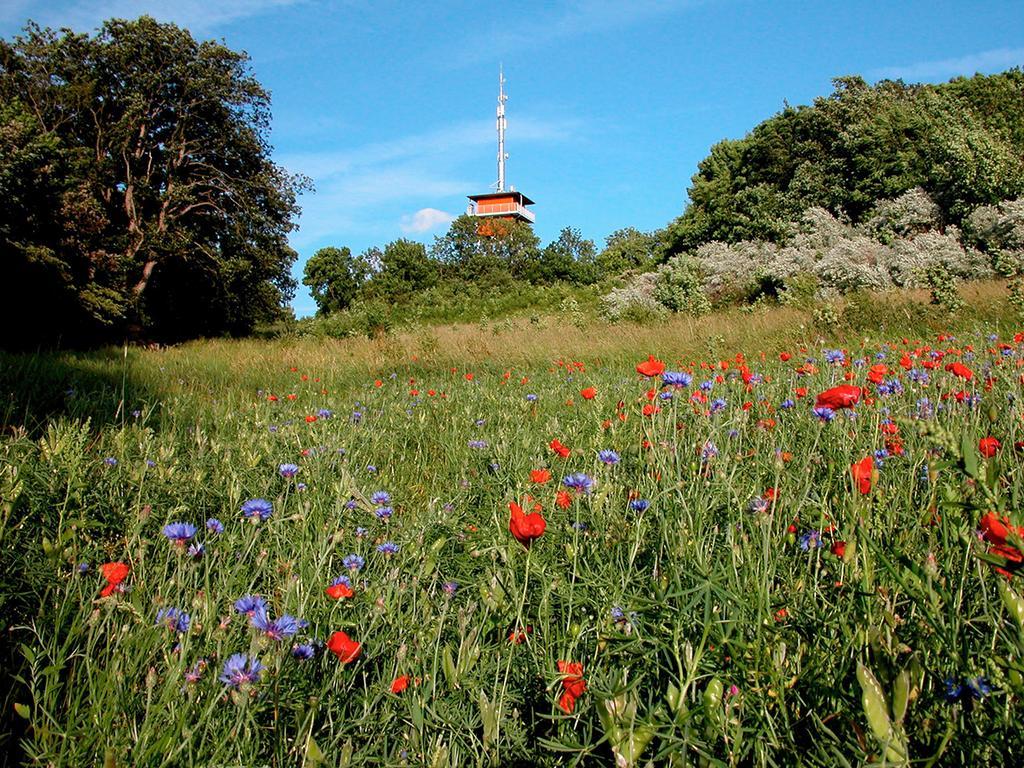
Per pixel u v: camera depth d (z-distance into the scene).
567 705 1.52
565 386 8.17
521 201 122.06
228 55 31.19
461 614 1.92
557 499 2.48
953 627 1.35
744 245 29.39
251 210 32.09
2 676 1.78
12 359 9.62
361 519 2.71
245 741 1.48
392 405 6.77
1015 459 2.03
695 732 1.39
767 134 33.38
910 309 11.68
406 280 69.75
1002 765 1.22
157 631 1.74
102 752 1.44
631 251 71.50
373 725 1.65
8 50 27.70
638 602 1.75
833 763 1.25
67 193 23.14
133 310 26.62
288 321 45.00
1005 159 20.25
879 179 27.67
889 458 2.60
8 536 2.22
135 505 2.67
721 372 4.98
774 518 2.12
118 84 30.08
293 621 1.53
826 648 1.56
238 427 5.46
